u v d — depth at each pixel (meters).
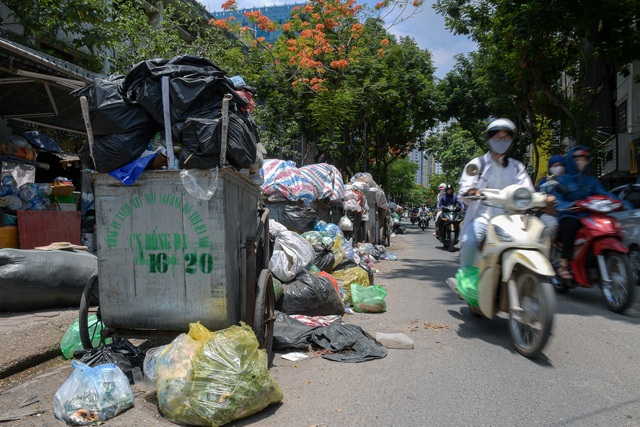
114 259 3.87
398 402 3.59
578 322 5.86
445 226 15.80
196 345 3.35
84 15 9.76
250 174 4.72
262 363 3.43
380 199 16.70
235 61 17.20
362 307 6.63
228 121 3.76
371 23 19.38
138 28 12.58
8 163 8.41
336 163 25.03
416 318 6.30
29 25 9.52
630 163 19.83
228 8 18.05
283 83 19.31
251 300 4.17
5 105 8.70
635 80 17.97
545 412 3.38
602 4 12.28
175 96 3.70
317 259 7.73
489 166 5.37
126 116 3.75
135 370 3.82
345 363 4.49
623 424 3.19
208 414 3.12
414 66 25.14
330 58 18.23
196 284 3.80
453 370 4.26
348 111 18.23
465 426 3.19
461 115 27.27
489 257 4.84
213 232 3.77
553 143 23.03
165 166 3.85
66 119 9.77
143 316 3.88
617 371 4.18
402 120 27.52
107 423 3.20
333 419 3.31
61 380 4.03
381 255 13.43
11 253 5.68
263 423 3.26
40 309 5.90
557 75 16.42
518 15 12.83
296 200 9.16
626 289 6.09
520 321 4.54
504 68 17.34
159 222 3.81
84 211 9.53
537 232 4.61
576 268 6.54
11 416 3.32
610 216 6.42
